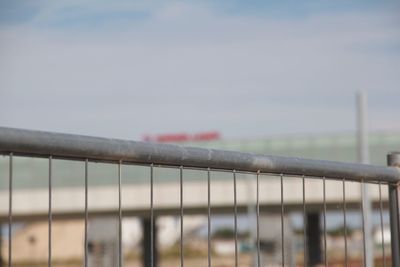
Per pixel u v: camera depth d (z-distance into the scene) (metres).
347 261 6.82
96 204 63.09
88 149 4.46
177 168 5.18
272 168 5.84
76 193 63.38
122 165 4.90
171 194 59.62
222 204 51.50
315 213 63.19
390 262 7.10
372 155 73.56
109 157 4.62
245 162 5.59
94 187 63.50
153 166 4.95
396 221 7.09
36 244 85.12
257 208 5.88
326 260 6.47
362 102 52.78
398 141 73.12
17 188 63.97
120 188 4.79
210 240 5.48
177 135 86.38
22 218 65.19
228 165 5.47
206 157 5.27
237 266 5.73
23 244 85.44
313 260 63.62
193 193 57.91
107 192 63.06
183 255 5.28
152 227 5.40
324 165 6.32
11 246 4.31
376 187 7.64
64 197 63.53
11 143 4.03
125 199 61.22
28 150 4.14
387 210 7.18
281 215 6.02
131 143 4.75
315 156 77.25
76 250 89.94
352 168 6.61
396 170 7.13
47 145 4.23
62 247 89.31
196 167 5.26
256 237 5.93
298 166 6.07
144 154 4.83
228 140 79.12
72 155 4.41
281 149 78.44
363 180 6.79
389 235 7.15
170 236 102.69
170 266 92.06
